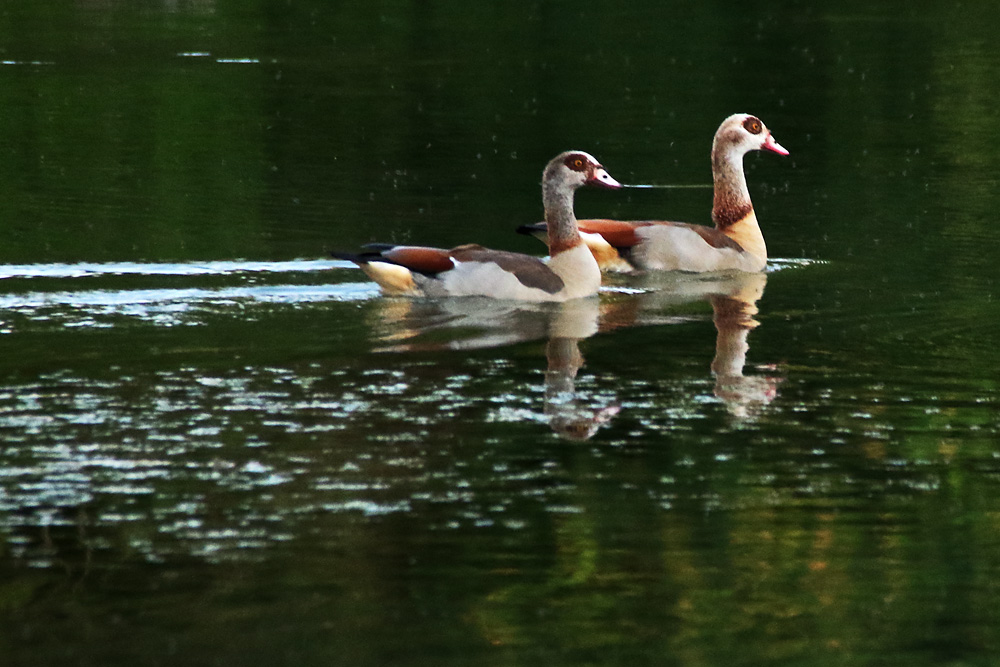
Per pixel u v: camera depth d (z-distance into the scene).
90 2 51.31
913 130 31.92
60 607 9.74
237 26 47.22
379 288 18.66
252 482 11.83
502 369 15.13
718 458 12.66
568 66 39.97
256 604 9.88
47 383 14.18
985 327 17.17
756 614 9.97
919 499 11.85
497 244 22.09
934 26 46.53
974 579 10.45
